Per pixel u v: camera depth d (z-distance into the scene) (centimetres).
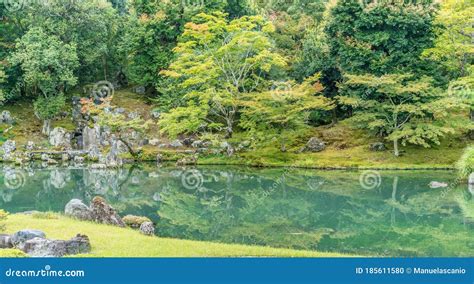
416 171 3653
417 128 3938
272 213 2414
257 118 4119
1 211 1711
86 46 5319
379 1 4284
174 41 5459
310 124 4831
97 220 1870
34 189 3056
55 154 4484
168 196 2869
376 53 4278
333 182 3278
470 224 2134
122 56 5766
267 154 4225
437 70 4394
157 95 5531
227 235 1936
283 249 1569
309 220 2252
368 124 4116
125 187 3159
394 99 4166
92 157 4403
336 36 4600
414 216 2305
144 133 4709
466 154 3141
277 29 5600
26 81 4866
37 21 5181
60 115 5153
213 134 4484
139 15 5581
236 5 5488
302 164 3938
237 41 4109
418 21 4131
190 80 4128
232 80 4425
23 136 4781
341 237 1917
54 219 1858
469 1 4084
